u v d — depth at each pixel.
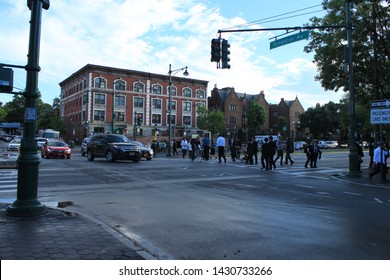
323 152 43.84
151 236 5.46
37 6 6.37
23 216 6.10
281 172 16.17
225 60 16.81
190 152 25.81
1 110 88.31
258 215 7.06
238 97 80.44
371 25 17.05
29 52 6.30
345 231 5.85
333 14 18.27
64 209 6.91
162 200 8.67
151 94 65.19
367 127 43.41
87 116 58.91
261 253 4.65
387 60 17.72
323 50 18.95
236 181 12.72
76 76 65.56
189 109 69.88
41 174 13.80
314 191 10.63
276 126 88.38
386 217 7.03
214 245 5.00
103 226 5.58
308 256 4.54
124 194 9.52
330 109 78.25
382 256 4.58
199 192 10.06
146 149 23.73
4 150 38.25
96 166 17.56
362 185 12.23
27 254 4.18
